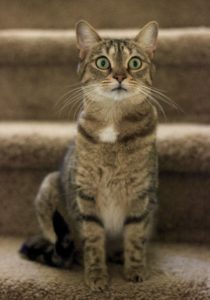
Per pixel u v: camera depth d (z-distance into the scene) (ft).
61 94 2.74
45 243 2.09
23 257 2.05
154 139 1.95
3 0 3.15
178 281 1.81
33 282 1.82
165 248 2.15
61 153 2.22
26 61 2.68
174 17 3.10
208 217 2.23
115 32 2.89
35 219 2.31
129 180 1.92
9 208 2.32
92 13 3.17
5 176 2.29
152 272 1.89
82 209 1.97
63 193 2.14
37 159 2.23
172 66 2.61
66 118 2.75
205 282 1.80
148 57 2.02
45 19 3.18
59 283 1.82
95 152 1.89
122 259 2.04
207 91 2.61
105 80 1.90
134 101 1.90
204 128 2.38
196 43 2.52
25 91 2.77
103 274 1.85
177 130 2.32
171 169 2.18
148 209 1.98
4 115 2.81
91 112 1.91
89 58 1.98
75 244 2.09
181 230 2.25
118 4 3.14
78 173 1.94
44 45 2.65
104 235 2.00
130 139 1.88
